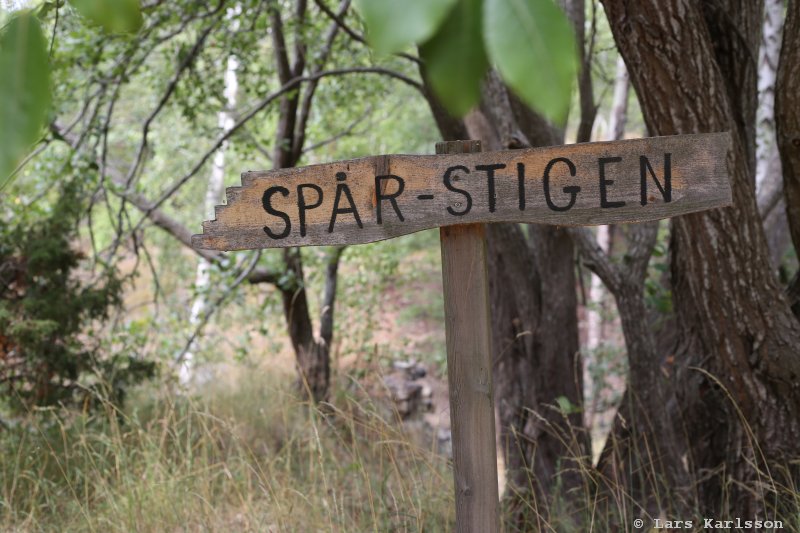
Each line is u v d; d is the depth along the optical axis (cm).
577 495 404
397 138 1052
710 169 178
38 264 505
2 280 505
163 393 495
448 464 334
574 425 488
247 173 194
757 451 304
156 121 883
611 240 771
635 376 385
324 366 713
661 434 374
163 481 342
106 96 618
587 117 418
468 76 40
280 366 814
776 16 598
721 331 292
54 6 81
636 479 373
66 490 389
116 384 531
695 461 352
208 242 196
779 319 285
